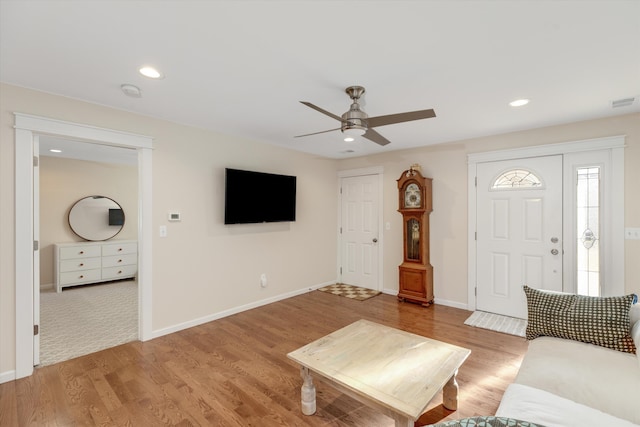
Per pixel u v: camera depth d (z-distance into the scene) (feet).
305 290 15.37
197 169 11.00
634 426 3.85
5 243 7.36
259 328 10.72
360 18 4.83
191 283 10.87
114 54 5.94
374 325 7.88
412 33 5.25
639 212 9.30
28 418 6.07
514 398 4.59
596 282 10.04
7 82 7.24
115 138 8.98
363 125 7.21
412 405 4.67
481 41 5.49
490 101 8.36
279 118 9.93
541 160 11.00
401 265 13.87
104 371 7.84
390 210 15.14
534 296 7.31
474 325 10.87
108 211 18.31
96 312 12.55
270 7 4.57
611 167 9.71
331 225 16.93
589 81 7.11
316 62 6.27
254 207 12.50
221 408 6.42
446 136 12.14
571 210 10.47
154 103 8.61
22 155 7.50
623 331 6.04
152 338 9.82
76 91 7.77
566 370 5.33
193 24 4.99
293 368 8.04
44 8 4.55
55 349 9.07
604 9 4.59
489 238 12.17
